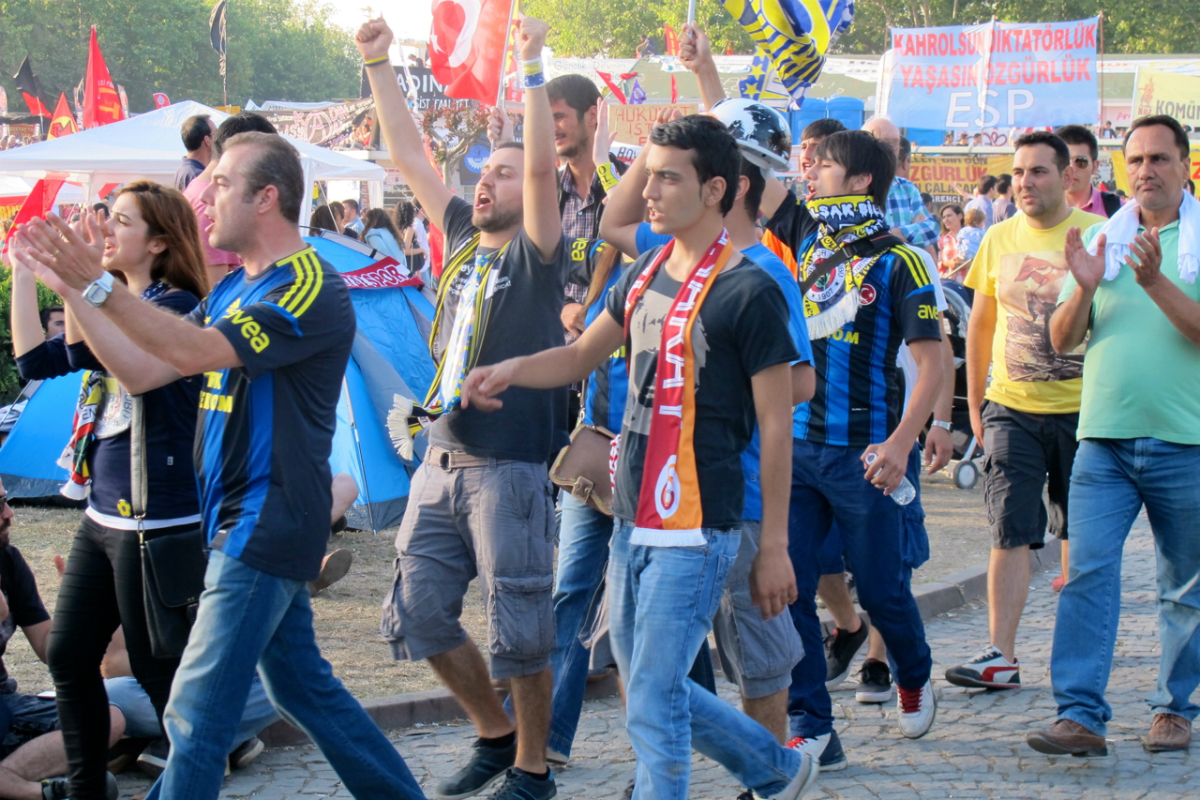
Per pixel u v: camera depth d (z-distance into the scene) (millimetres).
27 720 3846
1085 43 18297
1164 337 4277
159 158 10961
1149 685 5180
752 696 3607
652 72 26484
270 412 3061
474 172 18750
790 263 4430
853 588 6484
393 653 3904
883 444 4094
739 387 3010
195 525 3424
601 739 4629
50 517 7703
